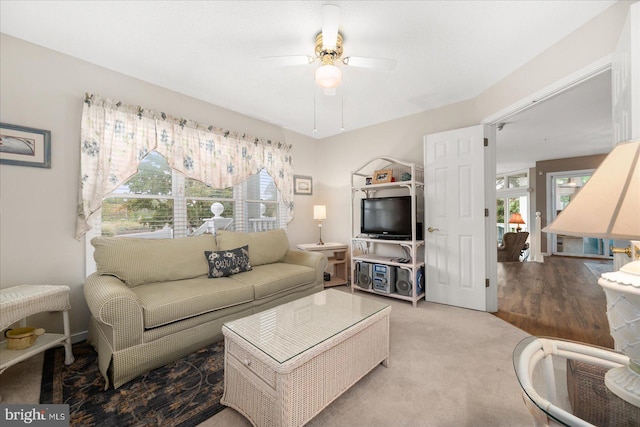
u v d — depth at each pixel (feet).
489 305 9.95
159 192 9.58
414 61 7.97
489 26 6.44
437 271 10.89
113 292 5.64
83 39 6.98
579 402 2.91
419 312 9.84
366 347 5.69
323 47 6.66
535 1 5.66
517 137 16.03
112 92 8.42
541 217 23.45
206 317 7.17
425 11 5.95
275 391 4.13
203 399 5.25
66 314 6.51
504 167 25.44
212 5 5.81
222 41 7.05
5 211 6.75
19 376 5.92
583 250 22.74
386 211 11.82
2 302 5.34
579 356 3.46
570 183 22.43
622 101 4.87
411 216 10.77
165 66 8.24
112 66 8.23
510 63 8.10
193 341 6.87
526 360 3.34
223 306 7.47
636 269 2.65
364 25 6.40
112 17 6.18
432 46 7.24
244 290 8.02
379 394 5.36
